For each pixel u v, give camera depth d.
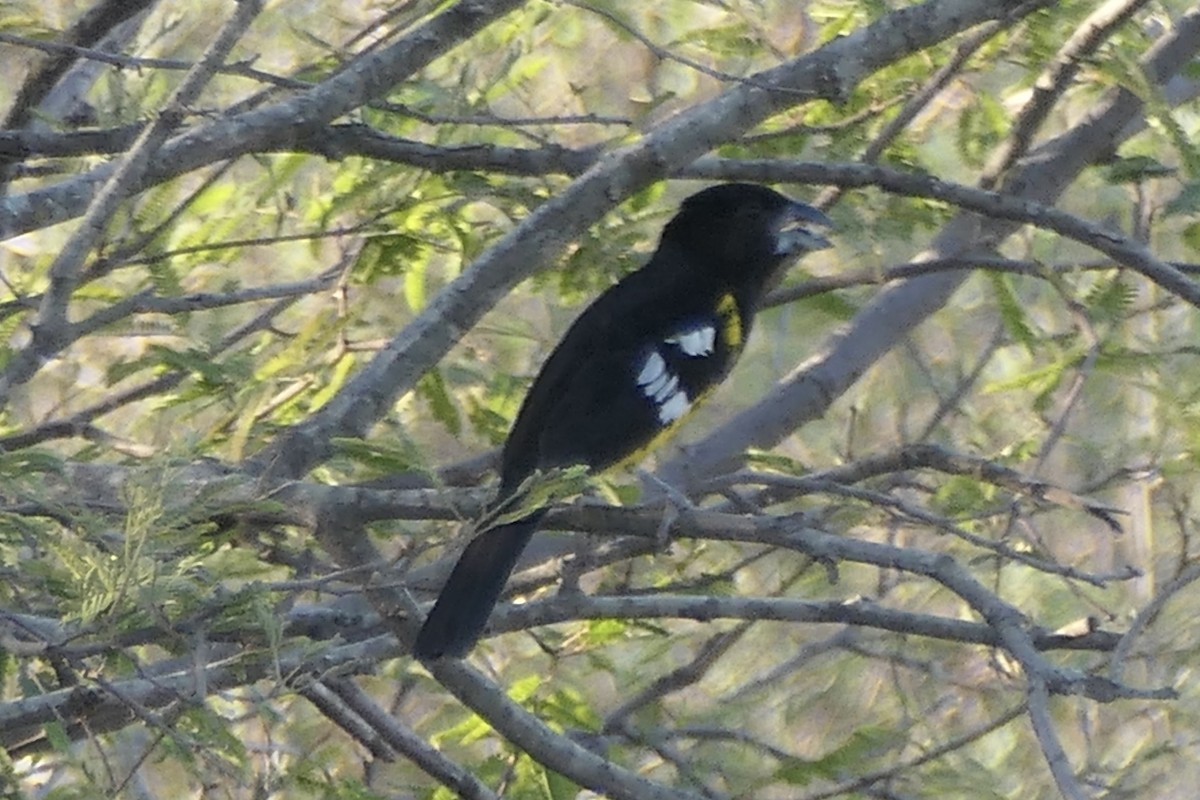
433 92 10.62
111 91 10.42
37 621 6.71
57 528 6.90
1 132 8.48
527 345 13.12
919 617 8.34
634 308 10.09
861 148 11.47
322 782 8.82
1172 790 15.27
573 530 8.35
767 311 16.22
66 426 8.62
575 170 9.73
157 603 6.09
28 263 12.88
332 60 10.80
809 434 16.58
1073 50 10.99
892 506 8.58
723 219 10.80
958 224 13.06
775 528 7.84
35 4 12.09
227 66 8.49
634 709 11.70
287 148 8.59
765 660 15.52
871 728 10.08
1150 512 15.57
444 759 9.32
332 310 9.88
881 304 12.84
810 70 8.98
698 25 13.95
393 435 9.38
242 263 13.52
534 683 10.77
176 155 8.27
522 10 12.29
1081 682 7.32
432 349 8.84
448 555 8.10
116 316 8.77
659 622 12.90
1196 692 15.45
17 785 6.22
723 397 17.02
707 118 8.99
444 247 10.61
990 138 12.21
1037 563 8.17
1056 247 15.13
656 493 10.45
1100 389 14.95
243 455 9.21
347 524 7.82
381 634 9.40
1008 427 15.25
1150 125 11.85
